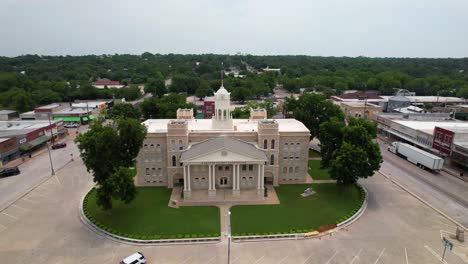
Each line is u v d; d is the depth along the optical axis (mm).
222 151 70000
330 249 53531
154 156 78562
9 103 163875
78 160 98062
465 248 53438
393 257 51281
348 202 69750
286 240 56406
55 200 71062
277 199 71375
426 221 62188
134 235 56844
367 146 73438
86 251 53031
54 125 118562
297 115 106188
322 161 81250
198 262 50250
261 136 76562
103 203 60594
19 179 82750
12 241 55438
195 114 143625
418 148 102000
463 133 88250
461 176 83562
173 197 72562
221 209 66938
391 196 73125
